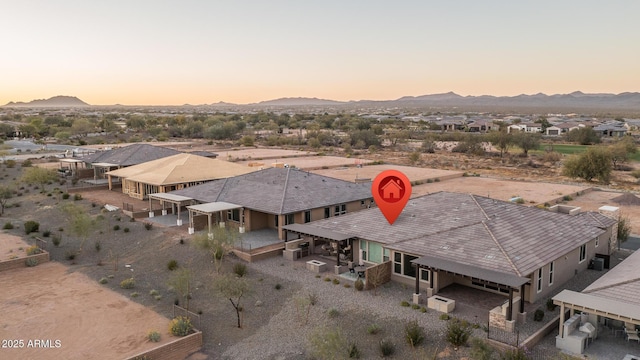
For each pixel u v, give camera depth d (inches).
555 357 848.9
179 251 1482.5
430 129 7436.0
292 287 1204.5
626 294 876.0
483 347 856.3
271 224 1734.7
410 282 1193.4
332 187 1868.8
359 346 916.6
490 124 7091.5
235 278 1176.8
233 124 6205.7
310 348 917.2
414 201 1518.2
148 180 2133.4
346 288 1189.1
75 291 1227.9
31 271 1378.0
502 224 1241.4
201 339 952.9
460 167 3624.5
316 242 1555.1
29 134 6087.6
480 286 1150.3
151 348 923.4
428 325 976.3
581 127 5703.7
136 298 1182.9
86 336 980.6
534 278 1069.8
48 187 2583.7
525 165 3735.2
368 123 7052.2
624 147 3828.7
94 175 2765.7
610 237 1454.2
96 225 1726.1
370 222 1393.9
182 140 5674.2
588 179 3019.2
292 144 5374.0
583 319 921.5
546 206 2158.0
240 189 1829.5
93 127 6584.6
